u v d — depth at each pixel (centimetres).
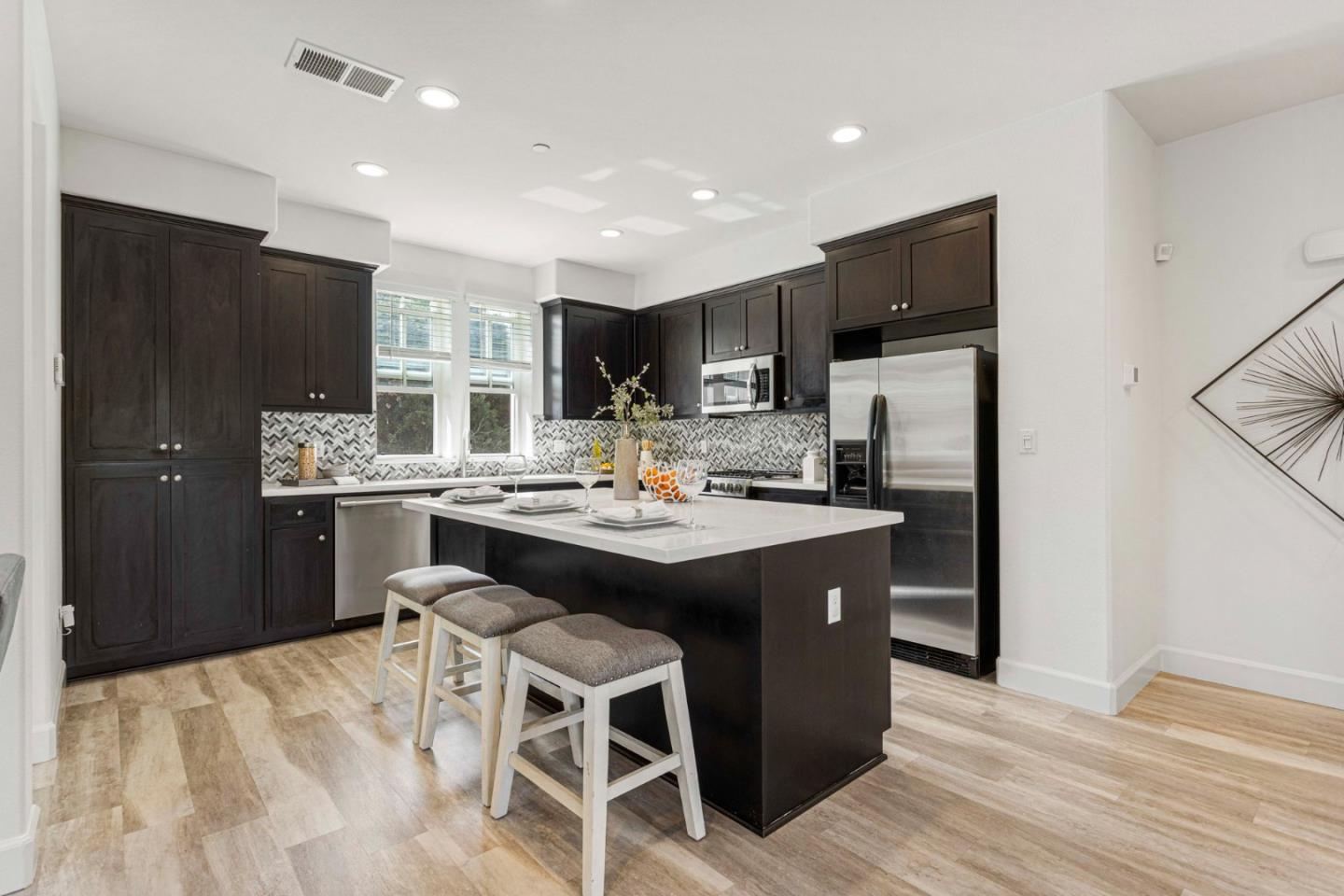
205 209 344
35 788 217
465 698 295
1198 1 222
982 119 305
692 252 520
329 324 424
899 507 343
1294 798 211
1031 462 302
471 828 196
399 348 493
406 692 304
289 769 230
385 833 193
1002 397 312
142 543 332
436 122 306
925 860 181
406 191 389
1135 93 284
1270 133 301
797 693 205
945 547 325
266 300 399
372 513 412
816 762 211
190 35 239
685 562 217
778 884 171
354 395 434
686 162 351
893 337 400
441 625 238
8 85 180
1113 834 192
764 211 425
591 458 594
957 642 321
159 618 337
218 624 355
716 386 500
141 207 329
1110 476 280
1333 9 226
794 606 205
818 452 484
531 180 374
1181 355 325
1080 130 287
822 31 238
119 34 238
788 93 282
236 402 359
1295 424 296
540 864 179
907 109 296
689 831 190
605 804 167
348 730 262
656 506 216
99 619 320
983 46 248
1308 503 294
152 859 181
